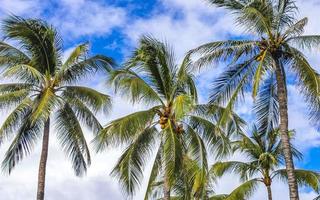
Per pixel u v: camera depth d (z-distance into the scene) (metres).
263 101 23.84
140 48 24.69
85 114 28.09
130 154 24.58
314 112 21.59
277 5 22.23
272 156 32.38
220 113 24.83
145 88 24.62
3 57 27.62
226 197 34.34
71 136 28.02
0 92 27.56
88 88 27.95
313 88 21.44
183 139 24.81
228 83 22.78
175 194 29.95
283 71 22.97
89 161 28.09
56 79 27.56
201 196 25.02
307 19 21.62
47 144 27.31
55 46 28.06
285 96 22.12
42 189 26.41
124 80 24.28
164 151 22.80
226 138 25.03
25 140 26.77
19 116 26.72
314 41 21.70
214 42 22.61
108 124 24.42
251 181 33.22
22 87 27.56
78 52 27.22
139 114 24.50
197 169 24.12
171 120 24.42
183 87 25.08
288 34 21.84
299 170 32.16
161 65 25.11
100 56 28.22
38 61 27.59
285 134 21.69
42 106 24.66
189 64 23.22
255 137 33.88
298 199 20.94
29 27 26.89
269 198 33.31
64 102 27.88
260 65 21.08
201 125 25.12
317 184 31.64
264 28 21.97
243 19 21.83
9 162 26.62
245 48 22.38
